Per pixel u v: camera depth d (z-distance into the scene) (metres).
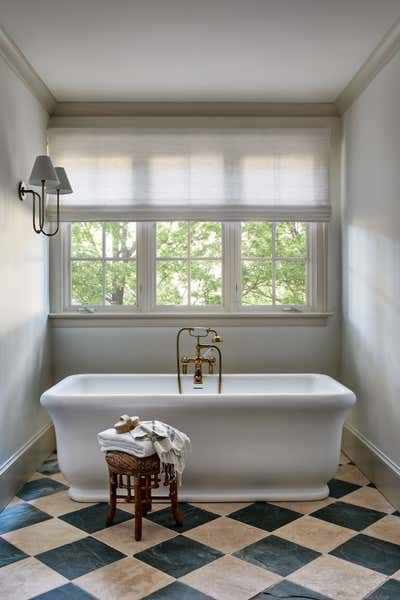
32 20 3.04
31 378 3.82
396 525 2.97
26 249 3.71
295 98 4.23
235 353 4.34
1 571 2.51
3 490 3.21
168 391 4.00
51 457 4.20
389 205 3.33
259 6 2.91
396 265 3.22
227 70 3.72
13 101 3.46
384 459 3.40
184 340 4.33
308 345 4.36
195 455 3.29
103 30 3.16
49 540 2.81
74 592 2.33
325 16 3.02
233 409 3.24
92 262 4.41
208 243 4.40
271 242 4.42
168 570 2.51
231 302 4.37
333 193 4.39
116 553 2.67
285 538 2.82
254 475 3.33
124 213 4.26
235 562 2.57
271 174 4.29
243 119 4.31
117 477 3.22
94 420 3.27
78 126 4.29
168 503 3.30
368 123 3.71
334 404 3.24
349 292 4.17
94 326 4.33
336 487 3.56
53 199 4.26
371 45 3.37
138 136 4.27
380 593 2.32
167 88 4.02
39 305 4.03
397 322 3.21
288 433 3.30
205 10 2.94
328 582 2.40
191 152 4.28
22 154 3.64
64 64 3.61
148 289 4.37
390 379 3.33
